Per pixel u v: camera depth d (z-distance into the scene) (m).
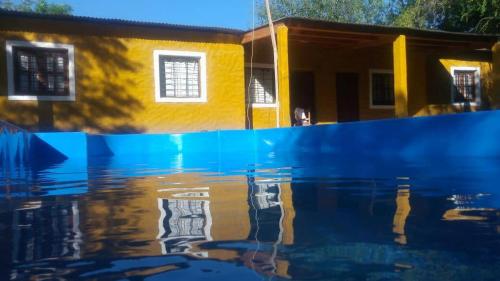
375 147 7.30
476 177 3.84
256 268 1.49
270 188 3.58
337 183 3.75
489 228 1.98
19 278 1.47
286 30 11.40
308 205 2.70
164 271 1.50
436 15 17.66
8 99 10.41
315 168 5.35
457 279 1.34
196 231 2.07
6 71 10.41
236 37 13.10
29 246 1.87
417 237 1.84
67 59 11.11
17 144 7.36
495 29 15.86
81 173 5.59
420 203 2.64
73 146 8.63
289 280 1.37
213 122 12.80
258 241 1.85
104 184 4.25
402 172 4.44
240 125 13.20
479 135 5.77
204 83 12.68
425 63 16.59
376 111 16.27
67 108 11.05
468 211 2.36
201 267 1.52
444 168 4.65
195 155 9.13
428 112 16.41
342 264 1.51
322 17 24.00
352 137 7.72
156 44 12.06
